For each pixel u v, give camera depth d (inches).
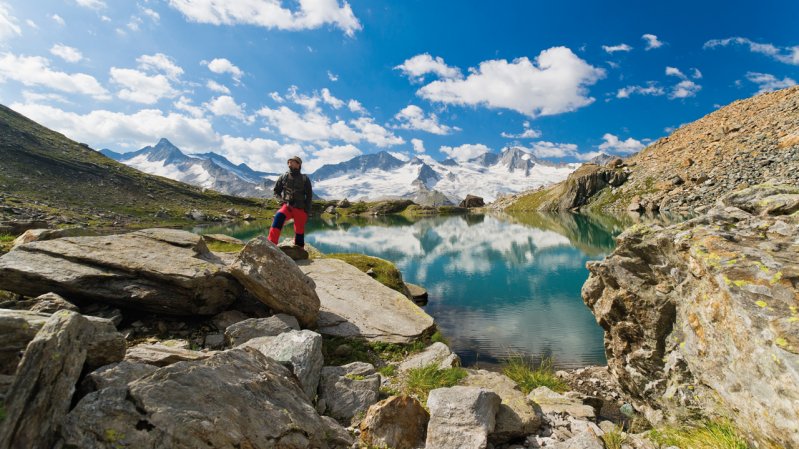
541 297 820.6
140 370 174.2
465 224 3181.6
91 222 2085.4
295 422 195.2
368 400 284.4
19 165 3304.6
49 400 141.6
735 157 2925.7
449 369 356.2
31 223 683.4
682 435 268.5
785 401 185.3
